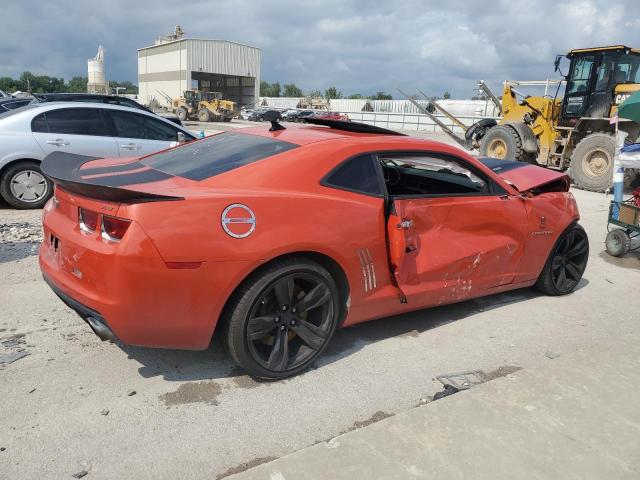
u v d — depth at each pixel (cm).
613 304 480
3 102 1308
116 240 264
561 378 319
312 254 310
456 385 322
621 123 1165
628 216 617
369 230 329
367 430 261
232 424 273
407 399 305
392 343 375
